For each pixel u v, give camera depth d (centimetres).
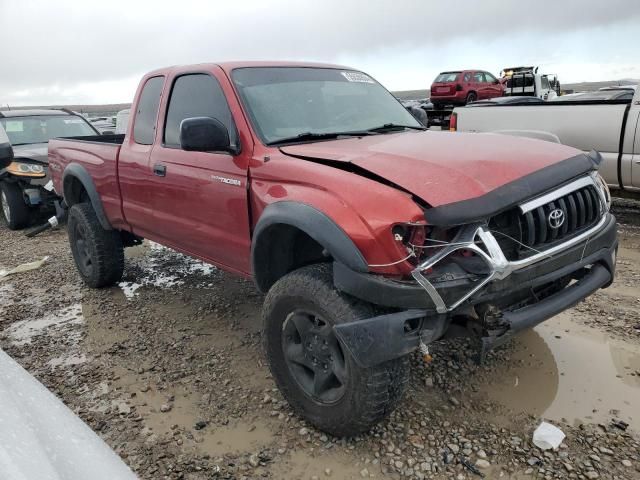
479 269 253
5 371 178
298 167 299
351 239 254
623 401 314
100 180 500
